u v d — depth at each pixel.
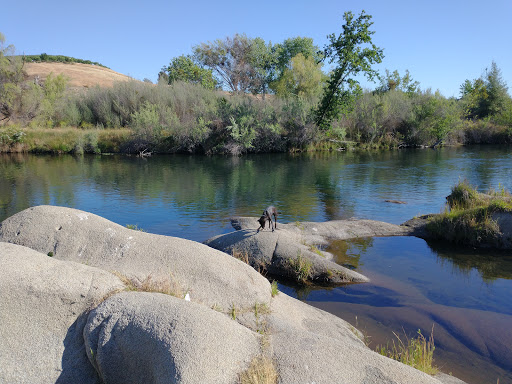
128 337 3.78
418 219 12.43
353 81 33.12
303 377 3.53
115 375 3.72
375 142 39.28
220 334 3.73
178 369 3.33
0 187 18.17
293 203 15.23
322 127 35.72
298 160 29.47
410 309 6.89
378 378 3.64
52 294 4.15
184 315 3.84
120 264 5.56
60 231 6.09
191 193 17.11
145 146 33.00
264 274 8.45
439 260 9.49
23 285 4.08
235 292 5.34
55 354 3.90
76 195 16.52
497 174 21.55
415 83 46.97
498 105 49.22
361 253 9.88
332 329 5.69
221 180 20.53
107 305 4.10
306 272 8.15
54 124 37.97
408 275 8.55
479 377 5.04
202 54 51.84
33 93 37.00
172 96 38.38
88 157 30.84
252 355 3.73
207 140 33.47
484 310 6.84
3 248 4.55
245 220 11.97
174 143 33.78
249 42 51.53
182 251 5.79
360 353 4.03
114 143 33.88
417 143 39.97
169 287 5.01
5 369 3.68
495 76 49.59
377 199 15.98
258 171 23.81
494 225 10.53
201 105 36.62
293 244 8.88
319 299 7.38
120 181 20.05
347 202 15.45
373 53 32.25
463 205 13.07
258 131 34.16
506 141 43.56
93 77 69.31
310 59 46.88
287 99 40.34
